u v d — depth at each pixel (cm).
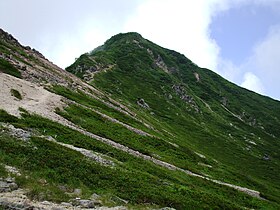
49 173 2962
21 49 13012
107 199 2914
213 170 8844
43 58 14200
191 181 6356
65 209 2384
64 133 5138
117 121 8812
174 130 15650
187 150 10138
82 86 12162
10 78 7725
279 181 14238
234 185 8150
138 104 18250
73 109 7738
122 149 6297
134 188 3547
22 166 2897
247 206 6291
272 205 6944
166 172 5897
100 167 3744
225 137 19250
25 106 6066
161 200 3534
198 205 3925
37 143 3694
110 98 13350
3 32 13262
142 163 5644
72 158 3581
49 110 6575
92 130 6725
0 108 5128
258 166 15712
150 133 9831
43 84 9081
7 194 2347
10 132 3772
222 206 4544
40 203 2378
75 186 2970
